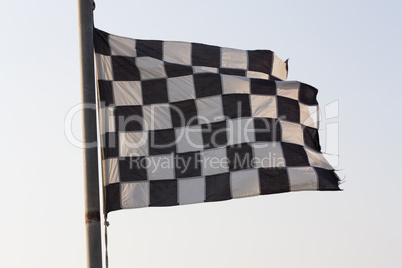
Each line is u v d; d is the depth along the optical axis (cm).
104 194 746
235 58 894
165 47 852
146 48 827
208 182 775
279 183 785
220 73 882
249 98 815
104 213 739
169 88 800
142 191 759
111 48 797
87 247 680
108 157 762
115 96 784
